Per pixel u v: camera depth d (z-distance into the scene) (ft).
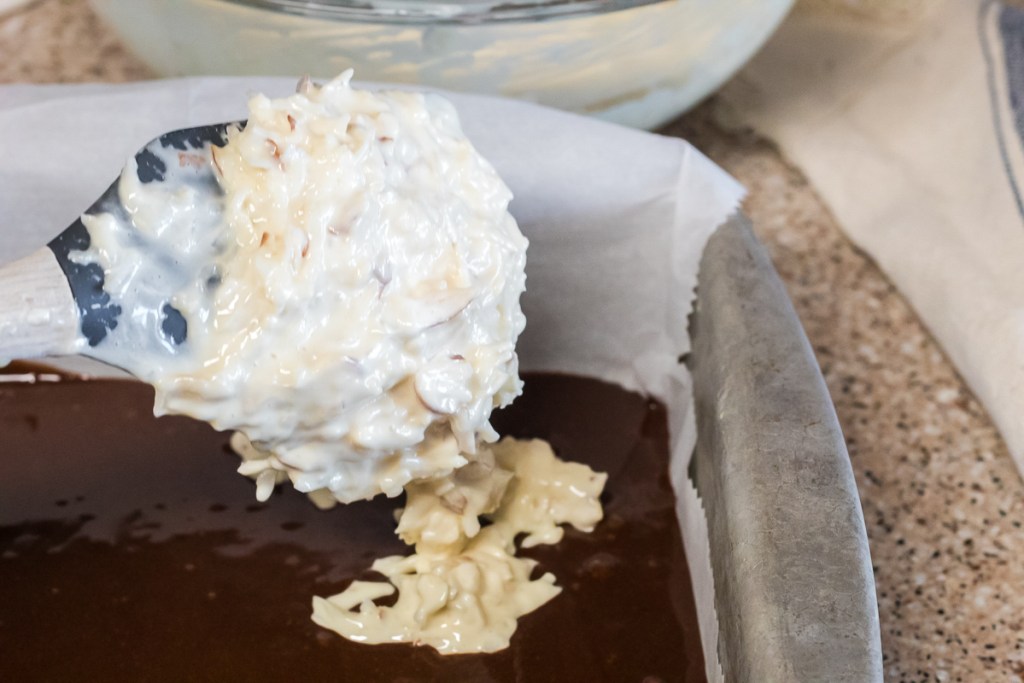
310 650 1.29
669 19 1.48
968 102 1.72
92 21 1.96
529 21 1.44
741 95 1.85
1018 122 1.66
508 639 1.29
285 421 1.17
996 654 1.29
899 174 1.70
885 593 1.34
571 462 1.43
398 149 1.20
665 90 1.59
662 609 1.32
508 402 1.28
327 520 1.39
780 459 1.18
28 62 1.87
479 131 1.43
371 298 1.17
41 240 1.47
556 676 1.27
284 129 1.17
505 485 1.36
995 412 1.47
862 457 1.46
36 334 1.11
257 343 1.15
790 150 1.79
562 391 1.51
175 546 1.37
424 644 1.29
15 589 1.33
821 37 1.86
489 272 1.22
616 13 1.46
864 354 1.57
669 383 1.47
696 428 1.36
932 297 1.58
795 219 1.73
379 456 1.20
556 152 1.43
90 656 1.29
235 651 1.29
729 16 1.53
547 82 1.52
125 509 1.40
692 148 1.43
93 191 1.44
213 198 1.19
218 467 1.44
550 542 1.37
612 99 1.57
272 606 1.32
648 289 1.46
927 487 1.43
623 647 1.29
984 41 1.75
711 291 1.36
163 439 1.46
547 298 1.48
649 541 1.37
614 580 1.34
